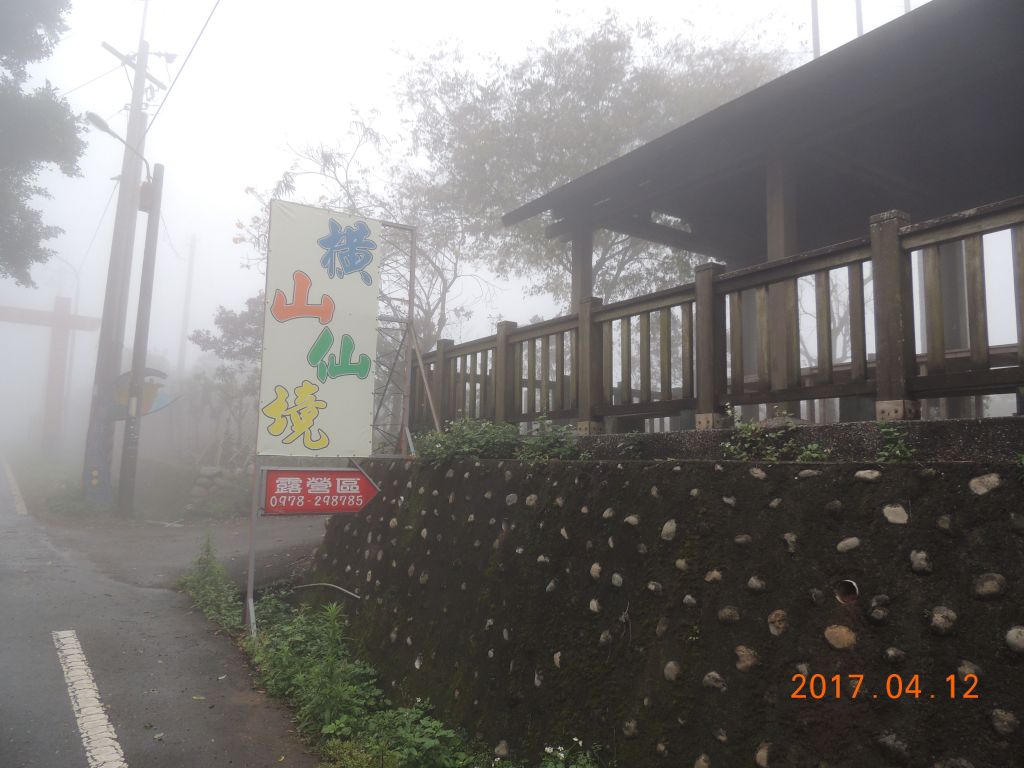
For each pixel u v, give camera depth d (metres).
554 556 4.21
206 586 7.12
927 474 2.67
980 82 6.07
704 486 3.47
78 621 6.22
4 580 7.57
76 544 10.37
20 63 13.96
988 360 3.04
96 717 4.35
